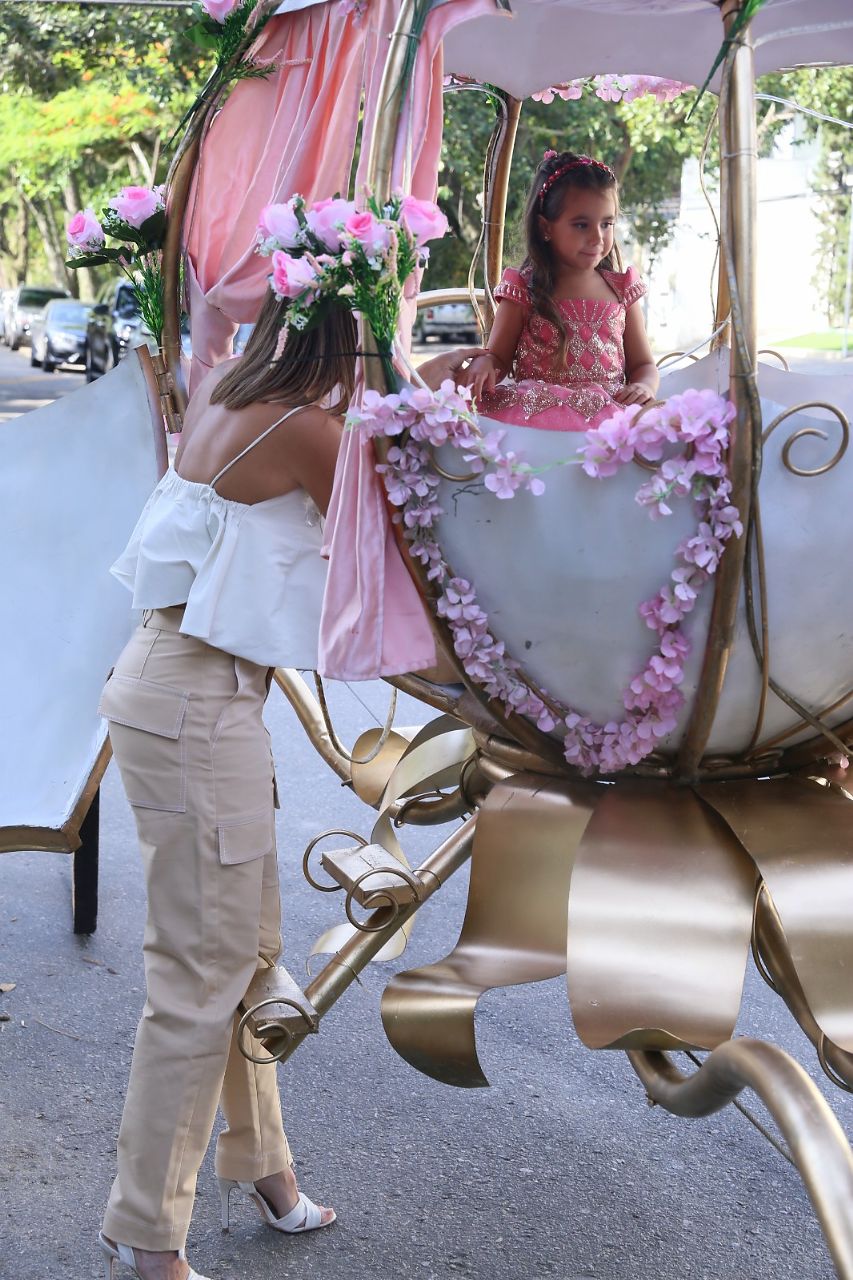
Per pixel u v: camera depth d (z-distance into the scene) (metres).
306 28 2.39
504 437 1.88
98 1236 2.42
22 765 2.98
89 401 2.97
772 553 1.87
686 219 10.15
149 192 2.60
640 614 1.90
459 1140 2.85
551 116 11.23
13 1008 3.39
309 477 2.10
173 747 2.12
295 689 3.05
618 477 1.85
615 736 2.02
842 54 2.67
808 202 11.45
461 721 2.64
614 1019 1.79
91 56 15.40
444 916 4.04
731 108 1.72
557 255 2.78
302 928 3.89
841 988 1.82
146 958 2.21
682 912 1.88
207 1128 2.20
